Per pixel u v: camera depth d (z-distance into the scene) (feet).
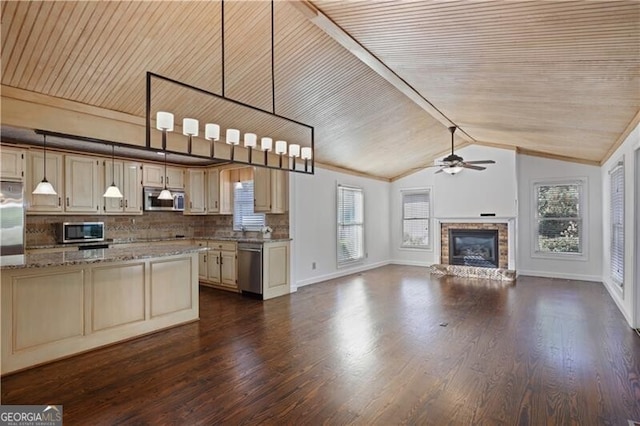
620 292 15.47
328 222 22.99
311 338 11.91
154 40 9.75
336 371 9.35
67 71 10.07
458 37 8.42
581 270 22.09
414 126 19.72
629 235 13.41
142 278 12.35
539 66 9.08
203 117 14.17
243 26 10.00
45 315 10.03
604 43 7.31
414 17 7.96
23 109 10.27
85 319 10.85
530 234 23.75
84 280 10.87
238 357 10.34
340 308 15.78
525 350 10.68
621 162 14.73
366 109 16.60
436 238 25.35
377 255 28.25
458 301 16.85
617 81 9.15
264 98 13.78
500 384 8.56
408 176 29.04
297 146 11.16
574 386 8.43
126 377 9.09
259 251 17.83
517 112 13.93
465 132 20.83
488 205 23.47
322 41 11.41
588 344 11.13
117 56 10.00
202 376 9.11
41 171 16.08
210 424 6.99
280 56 11.61
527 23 7.07
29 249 15.60
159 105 12.64
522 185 23.94
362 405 7.67
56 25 8.59
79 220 18.48
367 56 11.14
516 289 19.40
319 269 22.12
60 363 10.00
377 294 18.52
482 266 23.85
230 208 22.43
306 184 21.24
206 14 9.30
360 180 26.35
